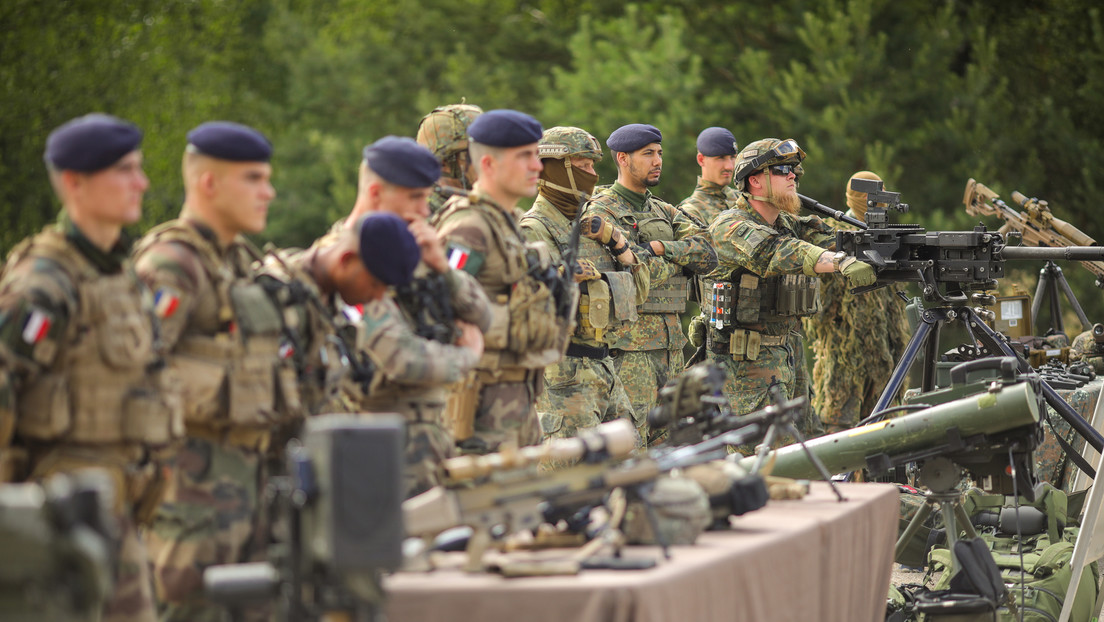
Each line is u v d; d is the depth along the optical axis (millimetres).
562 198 15617
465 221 11008
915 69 37469
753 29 39812
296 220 46938
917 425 12172
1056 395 14922
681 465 8734
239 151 8336
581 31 40188
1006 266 39031
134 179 7590
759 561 8461
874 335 21375
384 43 47906
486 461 7738
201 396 8086
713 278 18641
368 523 6336
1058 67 43062
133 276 7750
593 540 8352
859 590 10641
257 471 8461
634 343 17000
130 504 7848
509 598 7039
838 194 35906
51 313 7250
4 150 58375
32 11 59312
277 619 8180
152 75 61875
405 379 9266
